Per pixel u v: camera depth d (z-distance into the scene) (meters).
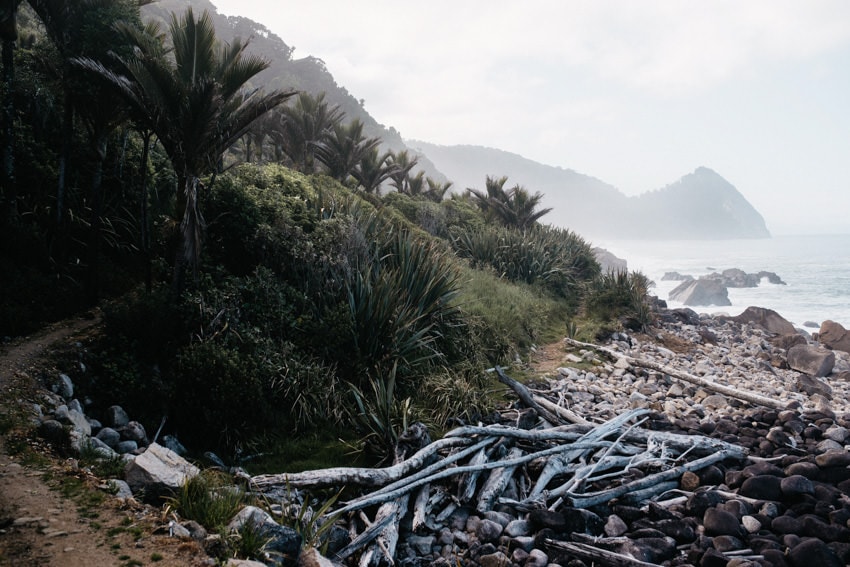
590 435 8.19
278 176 14.18
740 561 5.31
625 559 5.36
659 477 7.12
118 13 9.74
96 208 9.73
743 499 6.71
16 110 11.30
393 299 10.16
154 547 3.73
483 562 5.51
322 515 5.70
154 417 7.25
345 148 24.98
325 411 8.44
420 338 10.81
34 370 6.94
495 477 6.86
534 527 6.15
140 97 7.95
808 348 16.83
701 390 12.30
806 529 5.97
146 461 5.11
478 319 13.68
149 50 9.11
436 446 7.15
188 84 8.64
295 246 10.52
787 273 73.56
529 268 21.34
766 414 9.72
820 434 8.91
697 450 8.01
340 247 11.00
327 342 9.33
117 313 8.30
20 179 10.62
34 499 4.23
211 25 8.95
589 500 6.53
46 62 10.63
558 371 12.92
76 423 6.09
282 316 9.42
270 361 8.46
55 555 3.52
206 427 7.27
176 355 7.96
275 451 7.46
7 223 9.59
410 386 9.58
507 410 9.78
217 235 10.78
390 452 7.50
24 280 9.08
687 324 21.41
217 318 8.45
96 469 5.10
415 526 5.90
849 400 13.73
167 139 8.26
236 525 4.20
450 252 19.50
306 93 26.88
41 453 5.13
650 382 12.80
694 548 5.70
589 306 19.48
